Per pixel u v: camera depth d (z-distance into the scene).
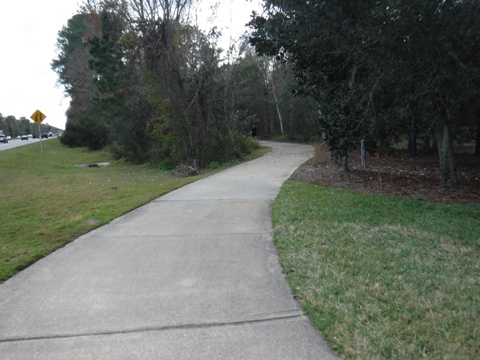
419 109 7.11
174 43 18.06
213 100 18.88
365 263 4.52
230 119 19.53
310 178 11.16
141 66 19.70
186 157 18.30
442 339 2.92
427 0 5.26
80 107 45.22
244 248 5.28
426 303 3.49
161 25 18.14
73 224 6.86
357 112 7.48
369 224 6.18
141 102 21.73
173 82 18.20
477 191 8.37
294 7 7.45
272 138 42.03
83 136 45.53
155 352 2.93
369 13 6.29
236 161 18.06
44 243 5.76
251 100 43.38
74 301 3.81
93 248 5.50
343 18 6.90
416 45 5.82
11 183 14.05
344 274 4.23
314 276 4.20
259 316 3.42
